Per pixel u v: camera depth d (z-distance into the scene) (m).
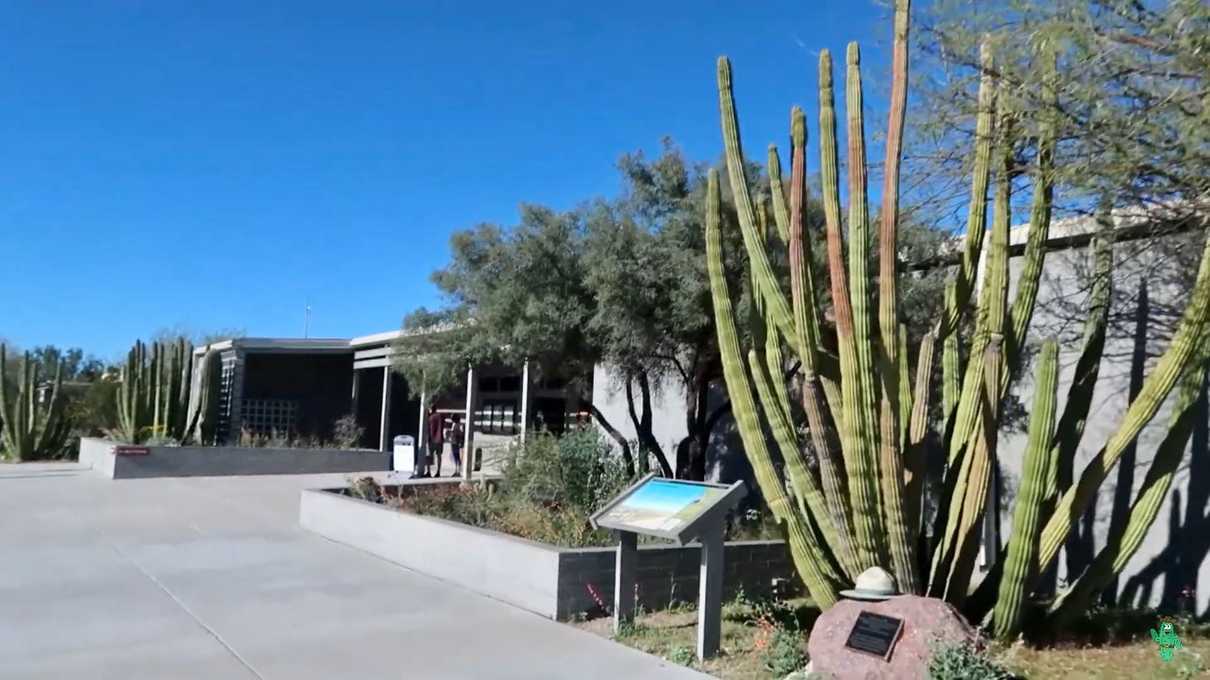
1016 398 10.99
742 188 8.18
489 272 12.20
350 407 31.28
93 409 28.77
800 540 7.59
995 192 7.85
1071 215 8.88
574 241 11.85
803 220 7.55
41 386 32.03
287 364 30.78
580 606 8.68
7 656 7.14
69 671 6.80
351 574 10.48
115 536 12.66
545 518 11.01
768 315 8.10
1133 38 6.79
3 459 26.66
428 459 23.45
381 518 11.63
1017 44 7.34
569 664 7.21
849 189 7.28
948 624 6.36
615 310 10.91
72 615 8.41
